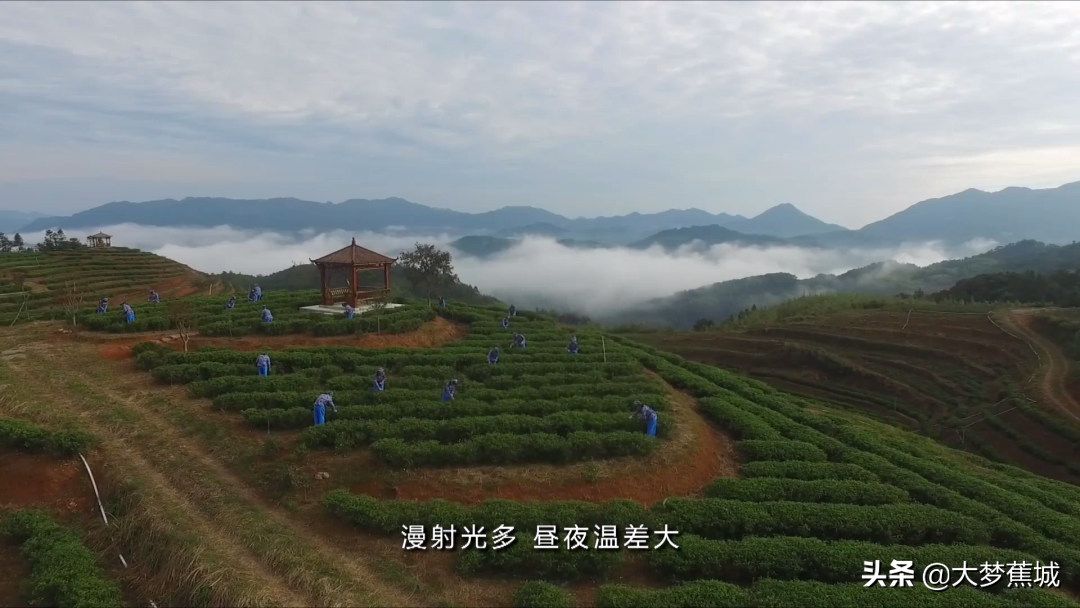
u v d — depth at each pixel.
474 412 28.28
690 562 18.81
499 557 18.03
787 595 17.36
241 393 27.73
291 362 34.28
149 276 78.44
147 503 19.42
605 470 23.86
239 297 55.00
